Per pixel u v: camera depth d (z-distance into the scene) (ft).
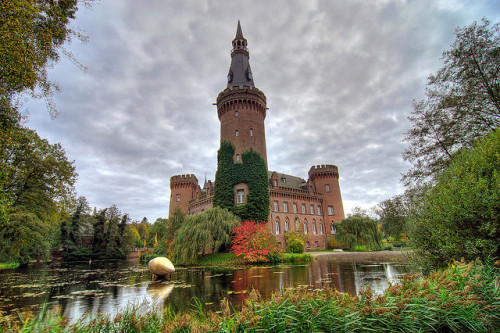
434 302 13.52
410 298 13.76
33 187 81.05
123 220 187.83
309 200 162.81
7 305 33.91
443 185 29.25
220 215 91.86
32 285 51.49
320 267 65.82
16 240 82.48
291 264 76.89
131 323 14.10
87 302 34.86
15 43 25.77
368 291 14.87
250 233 86.89
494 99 51.57
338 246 149.28
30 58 28.02
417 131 62.49
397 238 163.43
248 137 126.31
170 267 58.70
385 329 12.22
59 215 90.53
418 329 12.57
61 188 83.46
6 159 67.92
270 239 88.53
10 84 30.53
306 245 149.79
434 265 29.58
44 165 79.20
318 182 176.14
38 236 83.82
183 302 32.65
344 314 13.02
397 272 52.65
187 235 85.61
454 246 24.91
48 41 29.76
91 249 177.06
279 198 145.79
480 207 22.74
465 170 26.86
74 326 13.50
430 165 60.90
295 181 179.83
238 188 119.65
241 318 12.17
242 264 80.69
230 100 133.59
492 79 52.19
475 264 19.11
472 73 53.31
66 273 76.84
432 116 60.44
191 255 83.05
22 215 75.92
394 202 126.72
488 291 15.47
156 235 230.89
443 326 13.51
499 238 22.30
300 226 149.69
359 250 120.16
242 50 152.46
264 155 128.77
